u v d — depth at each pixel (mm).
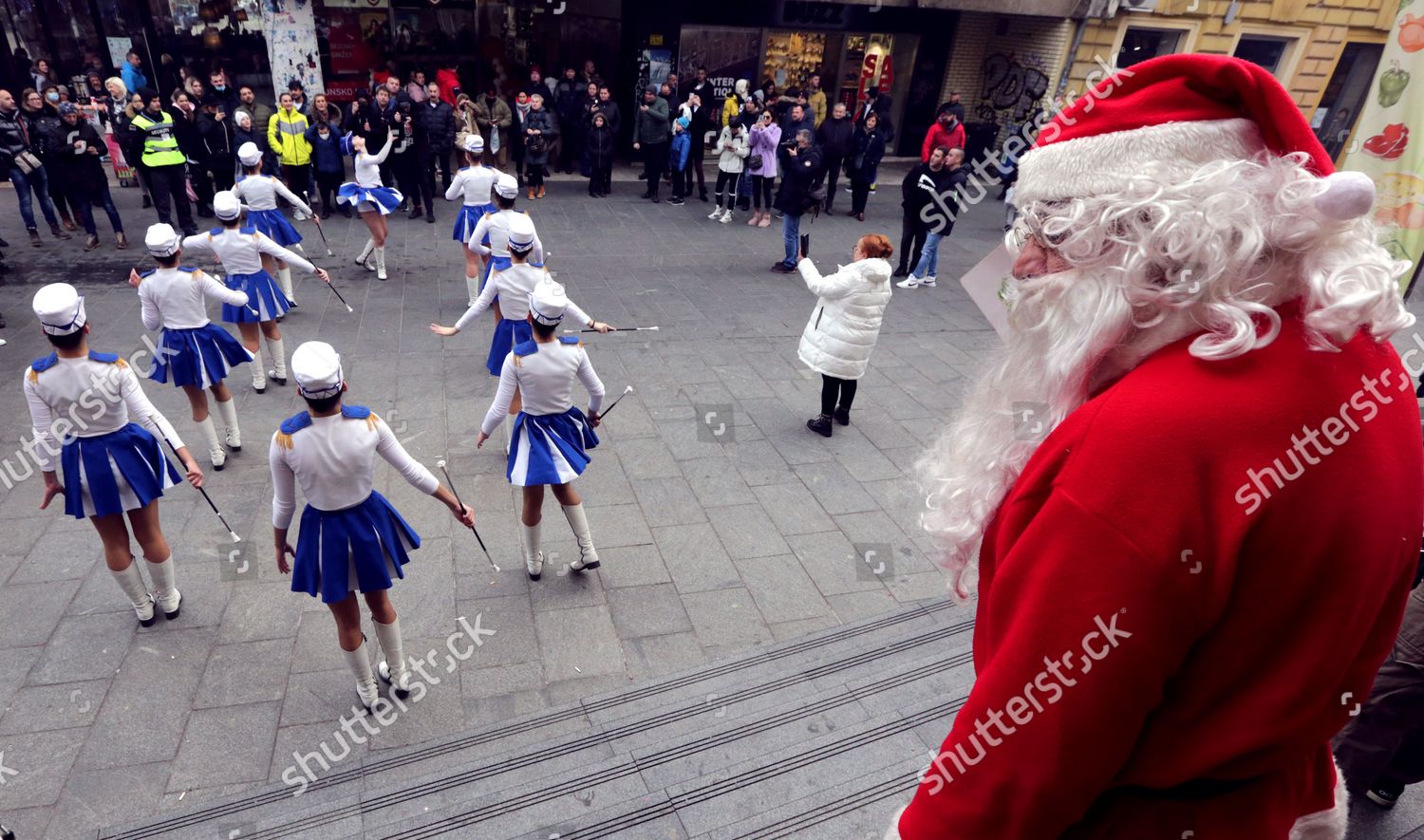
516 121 13562
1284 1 13430
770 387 7207
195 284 5121
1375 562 790
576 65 16422
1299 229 768
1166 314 819
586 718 3711
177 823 3145
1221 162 800
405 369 7094
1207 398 762
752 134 12359
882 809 2871
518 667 4047
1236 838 932
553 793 3090
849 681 3707
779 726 3445
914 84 16766
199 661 4016
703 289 9680
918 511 5465
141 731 3615
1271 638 801
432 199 12297
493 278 5684
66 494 3783
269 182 7879
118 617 4262
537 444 4180
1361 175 729
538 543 4543
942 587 4730
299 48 12961
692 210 13477
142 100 10141
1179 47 14234
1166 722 882
